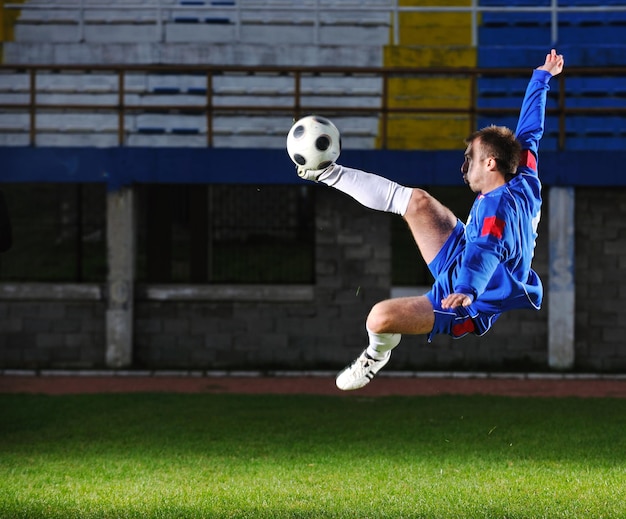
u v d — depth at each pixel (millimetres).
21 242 60094
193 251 44188
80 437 27219
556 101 45969
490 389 37250
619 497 19781
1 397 34344
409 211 13398
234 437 27297
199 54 47062
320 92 46094
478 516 18016
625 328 42156
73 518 17938
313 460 24094
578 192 42250
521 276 13312
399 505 18953
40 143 45844
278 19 48812
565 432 28016
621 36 49219
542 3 50188
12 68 41844
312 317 42375
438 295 13195
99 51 47125
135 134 45719
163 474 22391
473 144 13531
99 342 42281
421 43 49469
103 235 60312
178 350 42375
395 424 29359
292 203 45594
